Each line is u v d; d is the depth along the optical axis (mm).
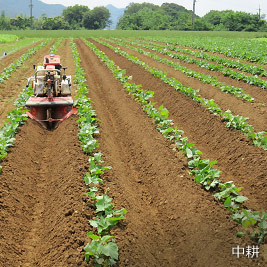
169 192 8000
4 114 13750
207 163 8398
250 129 10664
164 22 108188
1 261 5801
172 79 17922
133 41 49188
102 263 5523
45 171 9586
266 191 7992
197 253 6074
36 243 6641
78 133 10633
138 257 5898
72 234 6199
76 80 19000
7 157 9234
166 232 6801
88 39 56375
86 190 7660
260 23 99375
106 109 15555
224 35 67500
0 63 25781
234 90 15648
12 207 7355
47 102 12000
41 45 41406
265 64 24844
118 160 10109
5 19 123312
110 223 6324
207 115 12703
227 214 6902
